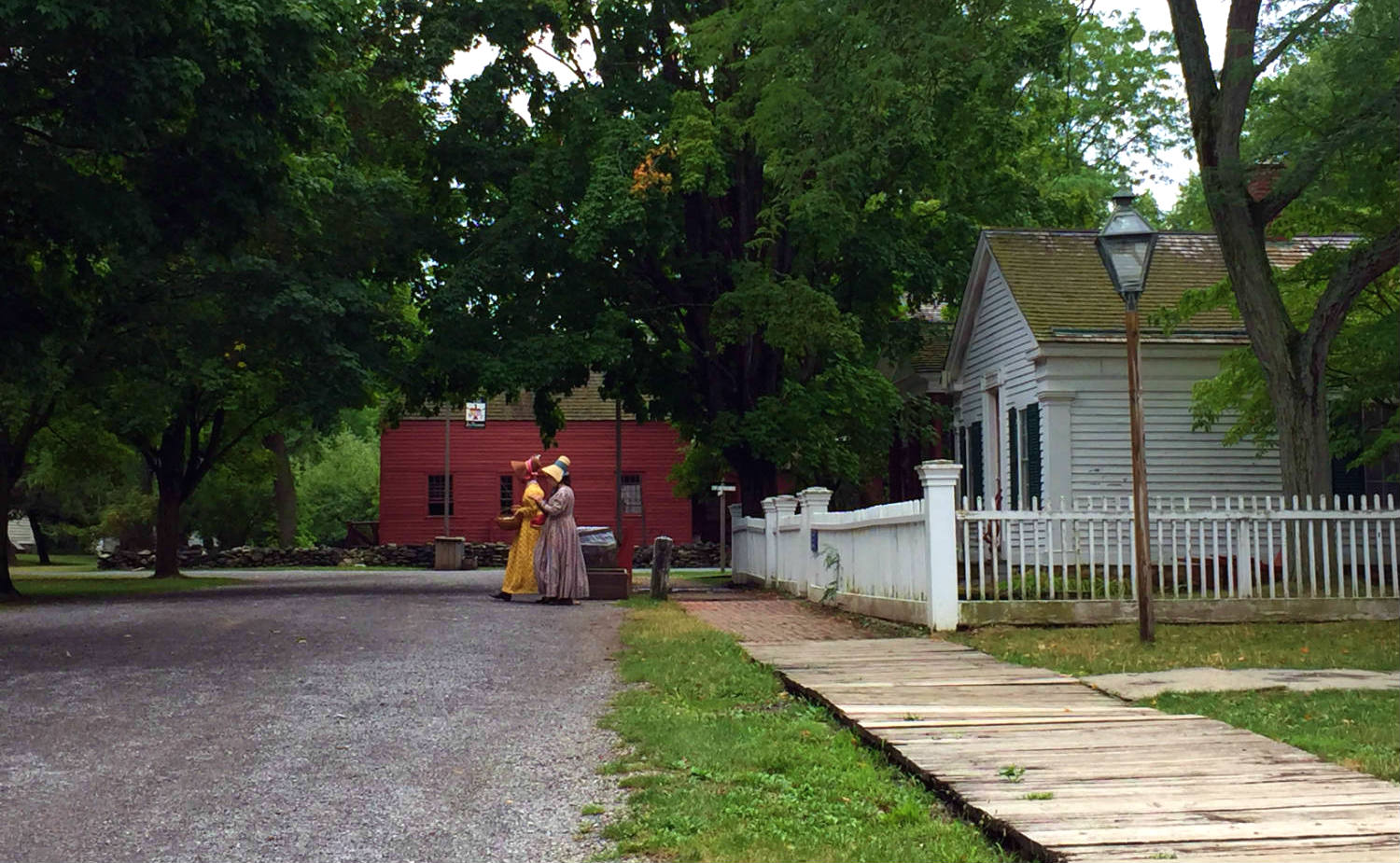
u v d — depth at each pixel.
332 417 23.94
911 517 14.33
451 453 51.50
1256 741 7.12
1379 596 14.34
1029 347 21.33
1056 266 22.81
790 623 15.39
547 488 20.36
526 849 5.46
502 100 26.89
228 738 7.97
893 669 10.48
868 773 6.63
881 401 26.42
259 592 24.39
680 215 25.28
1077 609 13.89
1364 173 14.67
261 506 53.81
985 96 18.59
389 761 7.27
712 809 5.91
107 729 8.30
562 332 25.50
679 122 23.56
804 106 16.98
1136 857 4.75
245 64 14.48
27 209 15.14
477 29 26.17
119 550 53.72
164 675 10.70
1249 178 16.08
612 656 12.20
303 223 21.75
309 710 8.97
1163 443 20.52
